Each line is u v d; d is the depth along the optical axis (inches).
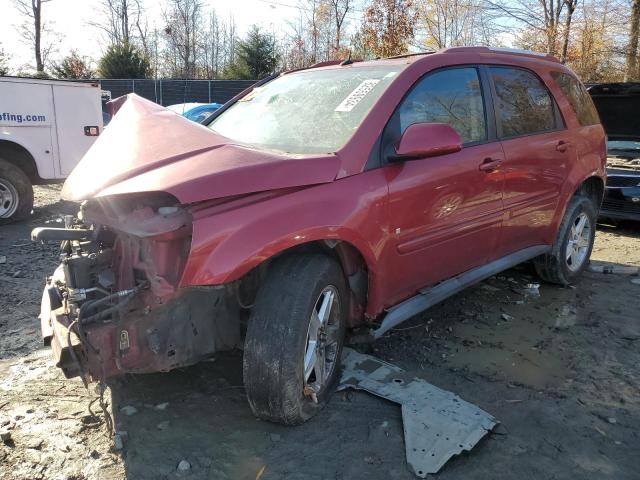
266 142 139.4
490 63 167.8
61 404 124.6
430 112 143.3
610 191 294.8
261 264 116.4
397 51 836.0
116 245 114.8
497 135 162.6
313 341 115.0
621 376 141.8
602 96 334.0
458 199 146.0
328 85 151.3
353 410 123.2
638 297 199.3
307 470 104.7
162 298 100.9
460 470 105.5
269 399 109.7
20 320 172.2
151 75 1592.0
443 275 151.3
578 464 107.8
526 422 121.2
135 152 115.4
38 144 327.0
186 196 98.3
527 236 182.4
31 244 267.9
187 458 107.3
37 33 1515.7
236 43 1583.4
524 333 166.9
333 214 114.4
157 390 130.4
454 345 157.9
